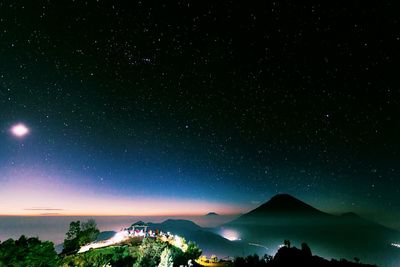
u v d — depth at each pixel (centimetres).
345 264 2747
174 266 3459
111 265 3178
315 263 2772
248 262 3272
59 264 2680
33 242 2397
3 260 2078
